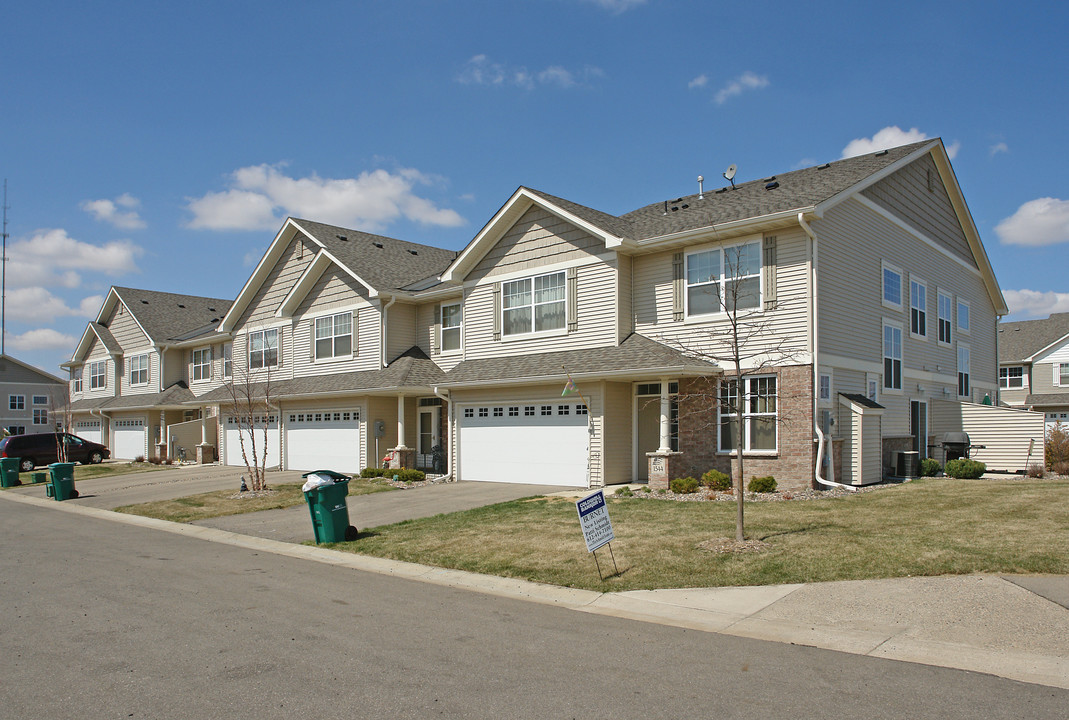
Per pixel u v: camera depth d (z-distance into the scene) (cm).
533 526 1340
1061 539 1025
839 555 997
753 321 1703
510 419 2066
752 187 2123
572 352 1975
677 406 1825
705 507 1445
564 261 2025
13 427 5819
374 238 3039
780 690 575
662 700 556
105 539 1444
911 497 1482
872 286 1917
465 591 956
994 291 2773
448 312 2470
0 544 1373
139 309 4094
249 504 1878
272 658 664
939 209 2373
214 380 3500
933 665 630
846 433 1714
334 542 1308
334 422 2620
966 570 898
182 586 984
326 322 2772
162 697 569
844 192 1712
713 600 854
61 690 585
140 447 3919
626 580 953
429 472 2441
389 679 607
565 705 548
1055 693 562
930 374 2239
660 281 1884
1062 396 3859
